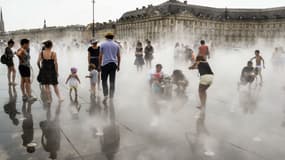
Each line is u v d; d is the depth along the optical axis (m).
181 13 103.88
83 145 4.96
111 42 8.43
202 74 7.60
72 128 5.83
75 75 8.84
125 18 127.69
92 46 9.28
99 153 4.65
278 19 113.06
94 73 9.18
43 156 4.50
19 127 5.84
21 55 8.23
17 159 4.38
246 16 119.75
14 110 7.13
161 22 103.81
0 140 5.11
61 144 4.99
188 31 106.31
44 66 7.88
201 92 7.64
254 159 4.58
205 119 6.73
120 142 5.14
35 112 7.00
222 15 118.25
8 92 9.41
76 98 8.64
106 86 8.41
